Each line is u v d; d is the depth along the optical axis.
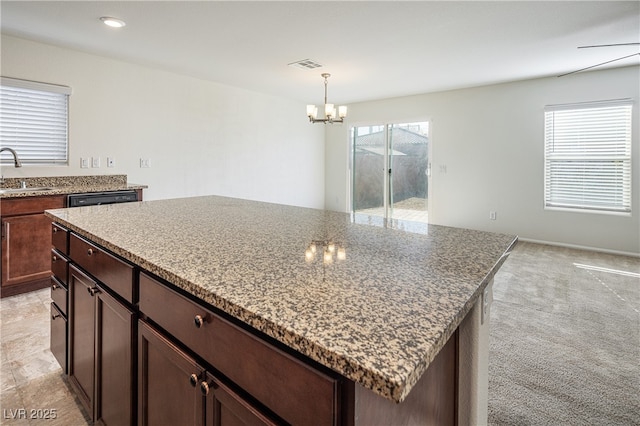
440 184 5.84
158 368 1.05
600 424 1.56
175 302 0.96
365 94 5.89
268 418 0.70
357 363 0.52
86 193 3.28
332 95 5.96
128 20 2.90
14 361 2.04
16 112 3.33
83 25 2.99
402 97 6.11
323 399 0.60
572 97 4.67
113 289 1.26
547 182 4.98
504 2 2.62
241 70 4.38
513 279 3.53
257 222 1.68
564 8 2.71
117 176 3.99
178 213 1.91
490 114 5.31
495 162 5.33
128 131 4.09
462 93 5.53
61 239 1.72
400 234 1.44
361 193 6.86
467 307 0.76
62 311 1.71
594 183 4.65
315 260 1.05
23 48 3.30
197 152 4.82
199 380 0.87
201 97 4.83
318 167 7.05
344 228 1.56
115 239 1.29
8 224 2.87
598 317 2.64
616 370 1.97
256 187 5.71
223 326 0.80
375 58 3.89
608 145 4.52
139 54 3.76
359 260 1.06
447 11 2.75
